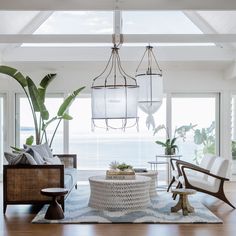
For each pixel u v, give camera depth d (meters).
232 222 4.82
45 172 5.27
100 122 8.76
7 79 8.53
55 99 8.72
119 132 8.85
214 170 6.03
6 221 4.86
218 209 5.57
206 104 8.75
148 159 8.81
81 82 8.55
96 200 5.46
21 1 4.42
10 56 7.76
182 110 8.74
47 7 4.48
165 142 8.17
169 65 8.15
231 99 8.66
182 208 5.14
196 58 7.75
